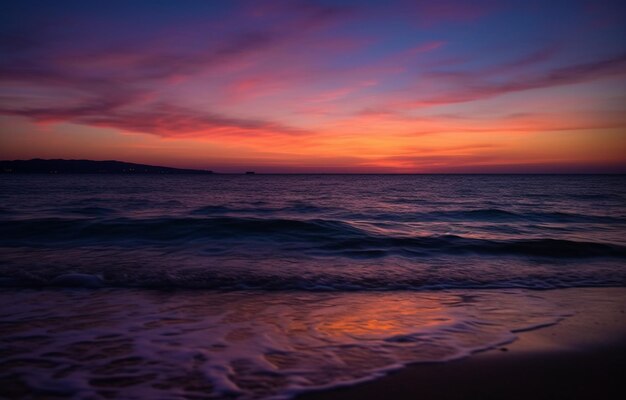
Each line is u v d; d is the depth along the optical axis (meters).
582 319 4.31
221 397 2.58
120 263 7.18
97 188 45.12
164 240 10.02
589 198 30.00
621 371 3.05
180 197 30.34
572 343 3.61
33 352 3.31
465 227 13.60
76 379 2.82
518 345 3.56
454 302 5.02
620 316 4.43
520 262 7.66
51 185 52.69
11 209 17.98
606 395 2.70
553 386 2.81
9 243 9.62
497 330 3.95
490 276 6.49
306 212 18.50
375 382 2.83
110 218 13.49
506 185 65.06
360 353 3.36
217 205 22.09
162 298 5.09
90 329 3.90
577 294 5.44
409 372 3.00
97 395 2.60
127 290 5.46
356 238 10.17
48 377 2.85
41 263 7.10
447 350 3.44
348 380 2.86
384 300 5.11
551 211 19.34
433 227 13.51
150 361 3.15
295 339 3.68
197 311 4.55
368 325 4.10
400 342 3.62
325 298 5.19
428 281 6.15
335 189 50.97
